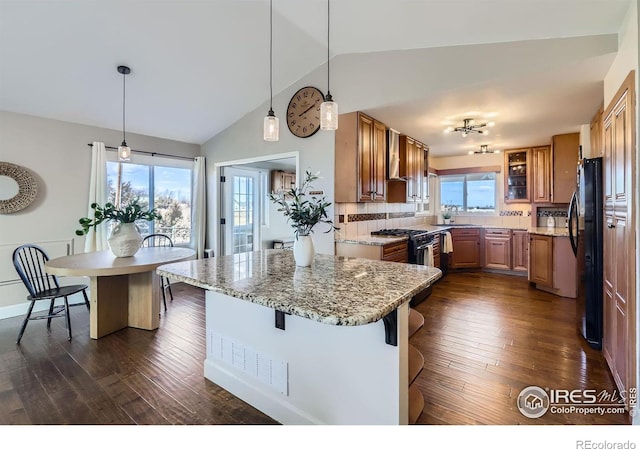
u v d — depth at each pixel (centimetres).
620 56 216
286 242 610
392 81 316
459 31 258
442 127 410
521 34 248
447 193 660
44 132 364
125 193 436
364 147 353
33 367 236
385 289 139
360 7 246
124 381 217
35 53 275
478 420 176
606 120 237
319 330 159
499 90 287
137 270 269
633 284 175
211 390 207
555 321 326
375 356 140
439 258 509
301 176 380
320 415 161
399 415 134
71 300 389
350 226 393
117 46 284
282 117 399
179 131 462
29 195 352
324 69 359
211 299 216
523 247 534
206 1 251
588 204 259
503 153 567
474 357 249
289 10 260
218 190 500
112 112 384
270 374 182
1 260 339
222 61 327
